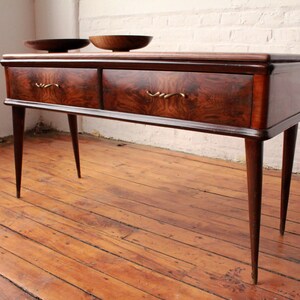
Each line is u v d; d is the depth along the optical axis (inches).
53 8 115.3
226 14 86.0
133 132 108.2
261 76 37.6
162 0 94.4
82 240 54.1
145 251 51.1
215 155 94.2
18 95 61.4
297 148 81.6
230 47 87.4
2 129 115.4
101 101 50.3
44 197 69.6
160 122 45.3
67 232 56.4
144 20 99.0
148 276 45.5
